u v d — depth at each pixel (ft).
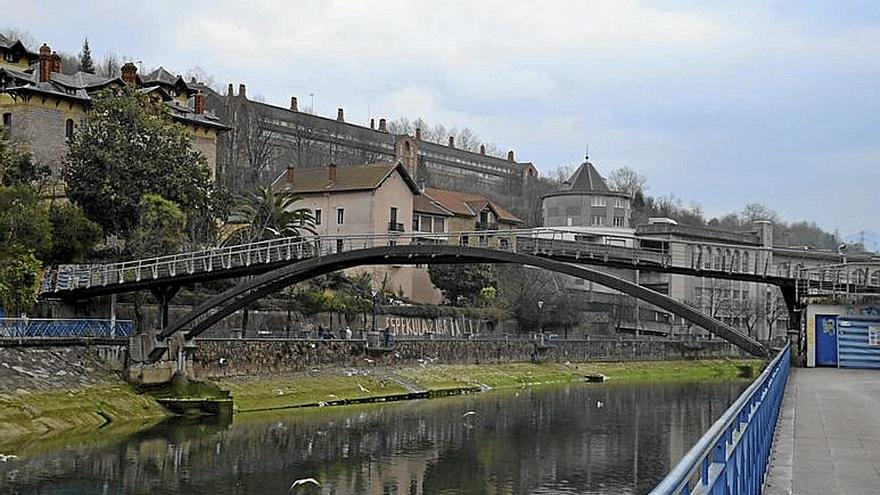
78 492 97.71
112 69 356.18
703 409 194.70
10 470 106.42
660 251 182.91
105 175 188.96
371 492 105.09
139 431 137.80
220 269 155.53
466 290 285.23
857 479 44.09
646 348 322.14
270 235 213.66
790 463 49.14
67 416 135.03
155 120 199.31
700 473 24.20
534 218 467.11
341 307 228.63
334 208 278.87
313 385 189.98
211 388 160.66
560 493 107.24
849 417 71.87
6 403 128.16
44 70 222.89
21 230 159.02
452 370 240.94
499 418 173.27
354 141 424.46
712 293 345.10
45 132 217.15
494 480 114.01
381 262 143.95
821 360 152.05
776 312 359.25
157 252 178.50
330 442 138.31
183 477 108.17
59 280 159.84
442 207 312.71
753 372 313.73
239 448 128.67
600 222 419.95
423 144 489.26
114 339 155.43
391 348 221.87
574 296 334.03
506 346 270.26
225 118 352.90
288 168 293.23
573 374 276.41
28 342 141.49
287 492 103.71
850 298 155.63
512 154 547.08
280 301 215.31
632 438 150.71
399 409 181.68
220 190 218.18
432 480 113.19
